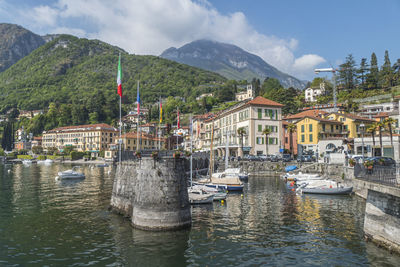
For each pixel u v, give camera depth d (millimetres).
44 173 81250
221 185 42844
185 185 23266
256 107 78375
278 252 18422
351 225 24375
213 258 17516
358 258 16953
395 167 16844
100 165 114500
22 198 38375
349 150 66562
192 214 28688
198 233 22016
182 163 23141
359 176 20266
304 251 18531
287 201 35781
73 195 41000
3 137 194125
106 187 50312
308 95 167125
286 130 85500
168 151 32781
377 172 18219
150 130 171500
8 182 58062
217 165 69750
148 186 22047
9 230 23031
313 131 78375
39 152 178875
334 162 55719
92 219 26156
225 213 29172
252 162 69312
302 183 44531
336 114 83688
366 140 59656
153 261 17062
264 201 35844
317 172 59406
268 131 73750
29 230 23000
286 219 26672
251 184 52438
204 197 34156
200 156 62875
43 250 18734
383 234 17688
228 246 19438
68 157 157125
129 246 19203
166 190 21859
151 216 21734
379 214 18109
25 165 125500
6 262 16938
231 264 16719
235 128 86688
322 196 39344
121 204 28219
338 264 16375
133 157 31094
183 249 18828
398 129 65062
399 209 16094
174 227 21844
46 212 29391
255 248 19125
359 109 112062
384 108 105812
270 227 23984
